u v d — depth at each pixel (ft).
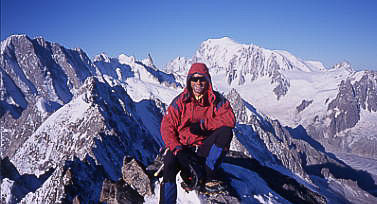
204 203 20.88
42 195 105.29
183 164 15.02
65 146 330.54
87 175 125.49
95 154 269.03
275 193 28.04
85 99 400.47
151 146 410.72
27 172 305.32
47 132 362.12
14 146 513.04
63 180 103.24
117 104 451.12
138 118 527.40
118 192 21.42
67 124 362.12
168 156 15.49
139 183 21.89
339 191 479.00
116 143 331.77
